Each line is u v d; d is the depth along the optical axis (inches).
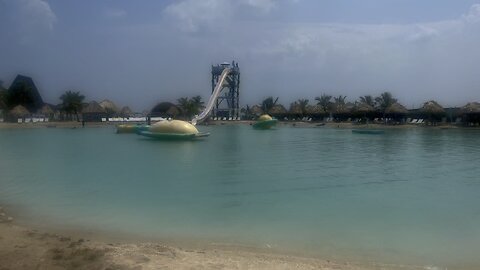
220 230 384.8
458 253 327.3
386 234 375.6
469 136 1898.4
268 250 331.6
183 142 1493.6
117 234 373.1
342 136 1911.9
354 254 323.3
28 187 590.6
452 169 820.0
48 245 316.8
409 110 2942.9
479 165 882.1
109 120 3120.1
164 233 376.5
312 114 3550.7
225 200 509.7
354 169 808.9
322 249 334.6
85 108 3262.8
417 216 440.1
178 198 524.7
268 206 484.4
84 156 1012.5
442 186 627.2
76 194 545.6
